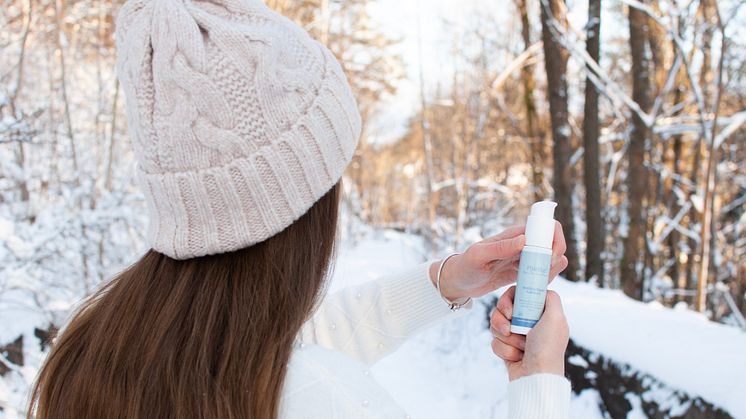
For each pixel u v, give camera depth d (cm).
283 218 77
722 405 201
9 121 356
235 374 71
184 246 75
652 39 717
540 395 73
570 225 618
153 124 74
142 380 72
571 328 299
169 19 74
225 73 72
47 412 79
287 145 76
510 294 88
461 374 381
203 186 73
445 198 1066
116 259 499
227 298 76
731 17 535
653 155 775
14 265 351
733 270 938
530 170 1086
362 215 1694
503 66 1003
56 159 509
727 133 559
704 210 559
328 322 120
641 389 239
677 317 313
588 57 592
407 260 966
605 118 958
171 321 74
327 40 1056
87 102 698
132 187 604
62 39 539
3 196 454
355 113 88
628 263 653
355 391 71
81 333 83
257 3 86
